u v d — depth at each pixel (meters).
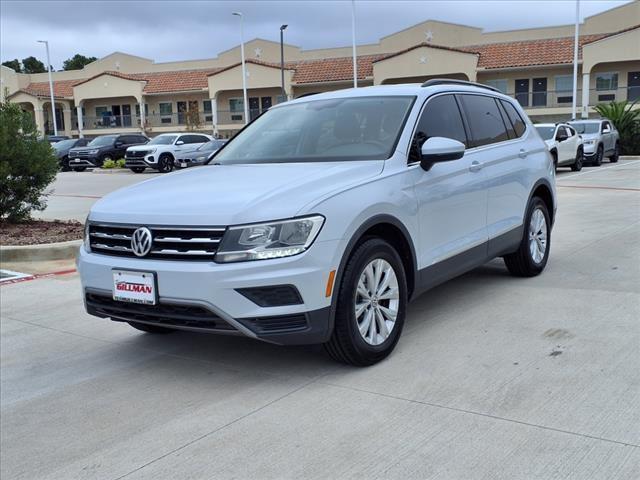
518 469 3.02
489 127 6.02
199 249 3.88
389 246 4.42
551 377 4.06
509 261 6.61
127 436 3.60
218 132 47.94
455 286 6.45
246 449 3.35
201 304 3.81
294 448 3.33
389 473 3.04
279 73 44.53
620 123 31.12
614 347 4.55
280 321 3.86
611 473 2.96
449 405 3.72
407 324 5.27
